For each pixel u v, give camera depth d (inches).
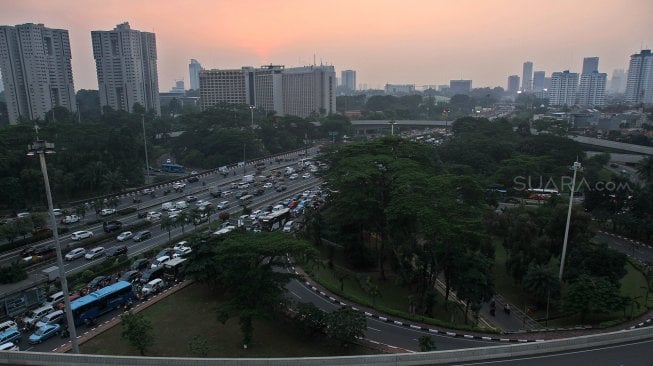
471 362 1400.1
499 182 4645.7
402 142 3248.0
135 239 3198.8
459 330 1956.2
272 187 4955.7
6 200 3823.8
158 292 2317.9
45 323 1937.7
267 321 1909.4
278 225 3543.3
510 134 6673.2
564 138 5723.4
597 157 5728.3
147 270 2566.4
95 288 2361.0
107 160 4785.9
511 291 2736.2
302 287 2429.9
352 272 2856.8
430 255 2385.6
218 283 2230.6
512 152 5605.3
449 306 2396.7
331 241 3147.1
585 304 2156.7
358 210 2591.0
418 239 2608.3
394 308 2329.0
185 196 4525.1
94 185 4505.4
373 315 2097.7
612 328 2031.3
